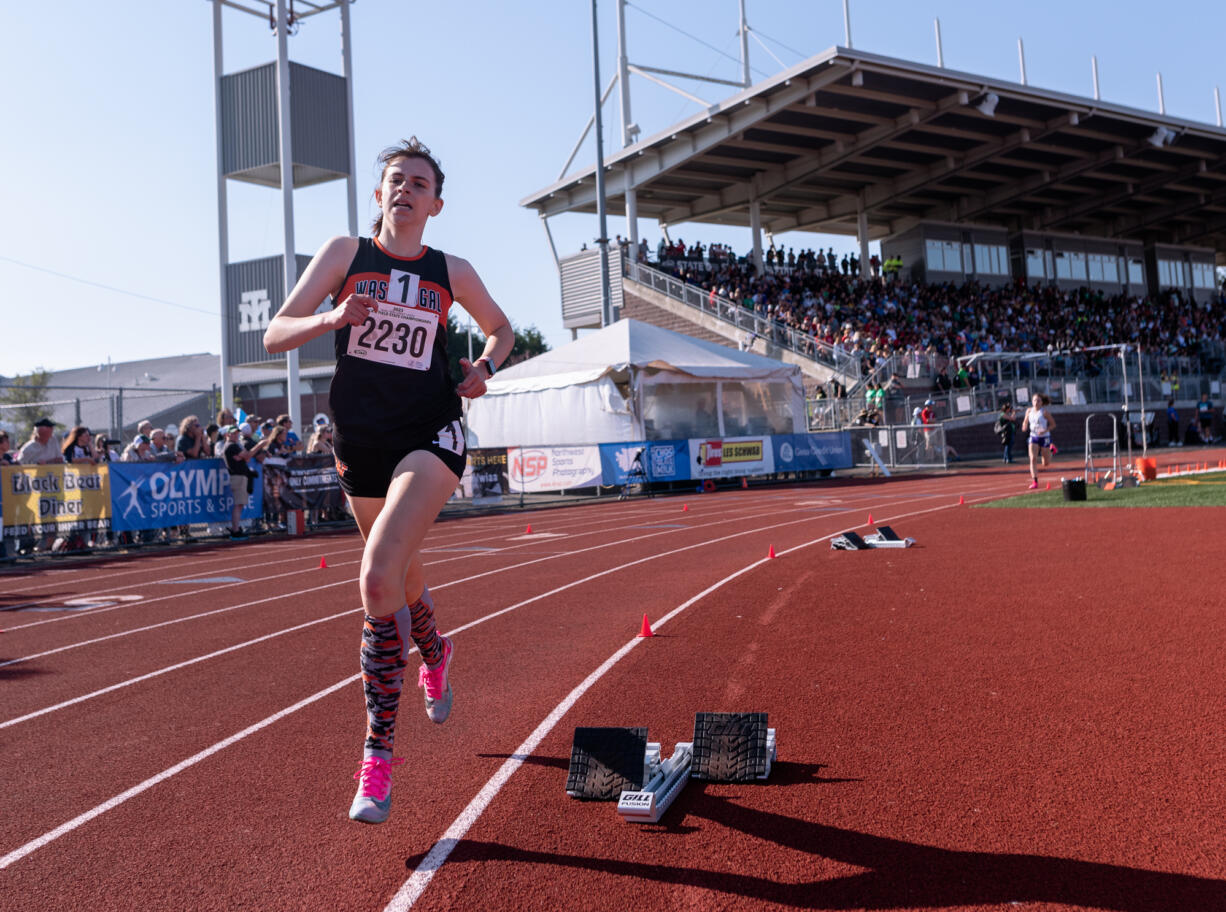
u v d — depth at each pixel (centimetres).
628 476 2147
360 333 324
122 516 1372
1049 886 255
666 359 2356
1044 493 1597
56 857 302
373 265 329
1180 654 484
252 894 271
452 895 266
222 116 2625
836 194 4541
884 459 2794
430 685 379
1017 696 428
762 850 286
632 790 323
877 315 3847
